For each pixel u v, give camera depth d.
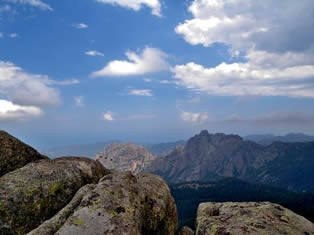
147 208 16.19
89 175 18.39
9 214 13.61
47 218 14.47
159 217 16.83
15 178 15.51
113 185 14.65
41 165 17.30
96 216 11.94
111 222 11.76
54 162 18.17
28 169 16.53
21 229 13.54
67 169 17.38
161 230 17.36
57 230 11.96
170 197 20.05
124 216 12.47
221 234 13.76
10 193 14.38
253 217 15.47
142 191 16.80
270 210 16.55
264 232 13.59
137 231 12.08
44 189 15.26
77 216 11.83
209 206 18.86
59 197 15.51
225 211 17.22
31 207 14.28
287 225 14.63
